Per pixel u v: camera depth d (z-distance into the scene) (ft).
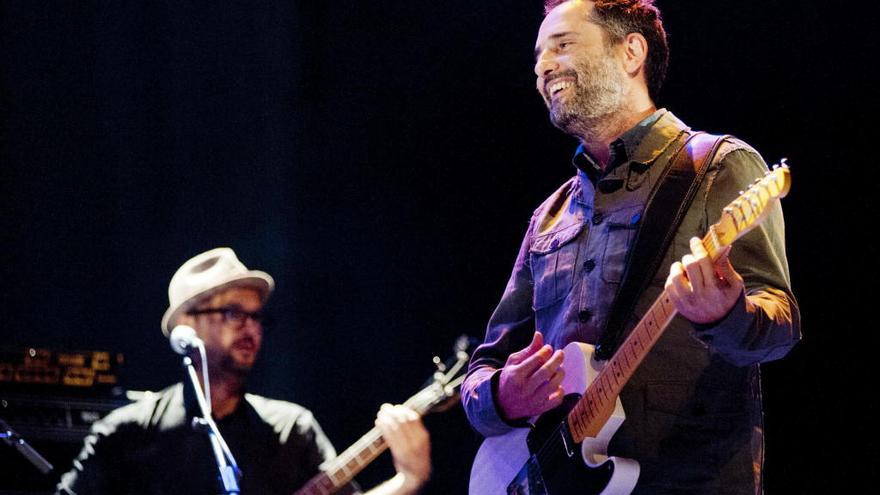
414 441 22.88
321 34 46.88
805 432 36.94
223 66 46.47
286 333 46.11
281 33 46.93
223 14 46.62
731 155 17.30
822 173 36.81
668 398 16.72
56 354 30.55
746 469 16.57
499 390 17.92
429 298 46.09
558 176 43.83
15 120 43.42
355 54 46.78
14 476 29.01
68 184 43.96
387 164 46.88
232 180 46.24
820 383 36.76
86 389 30.58
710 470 16.49
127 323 43.96
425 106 46.21
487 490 18.81
